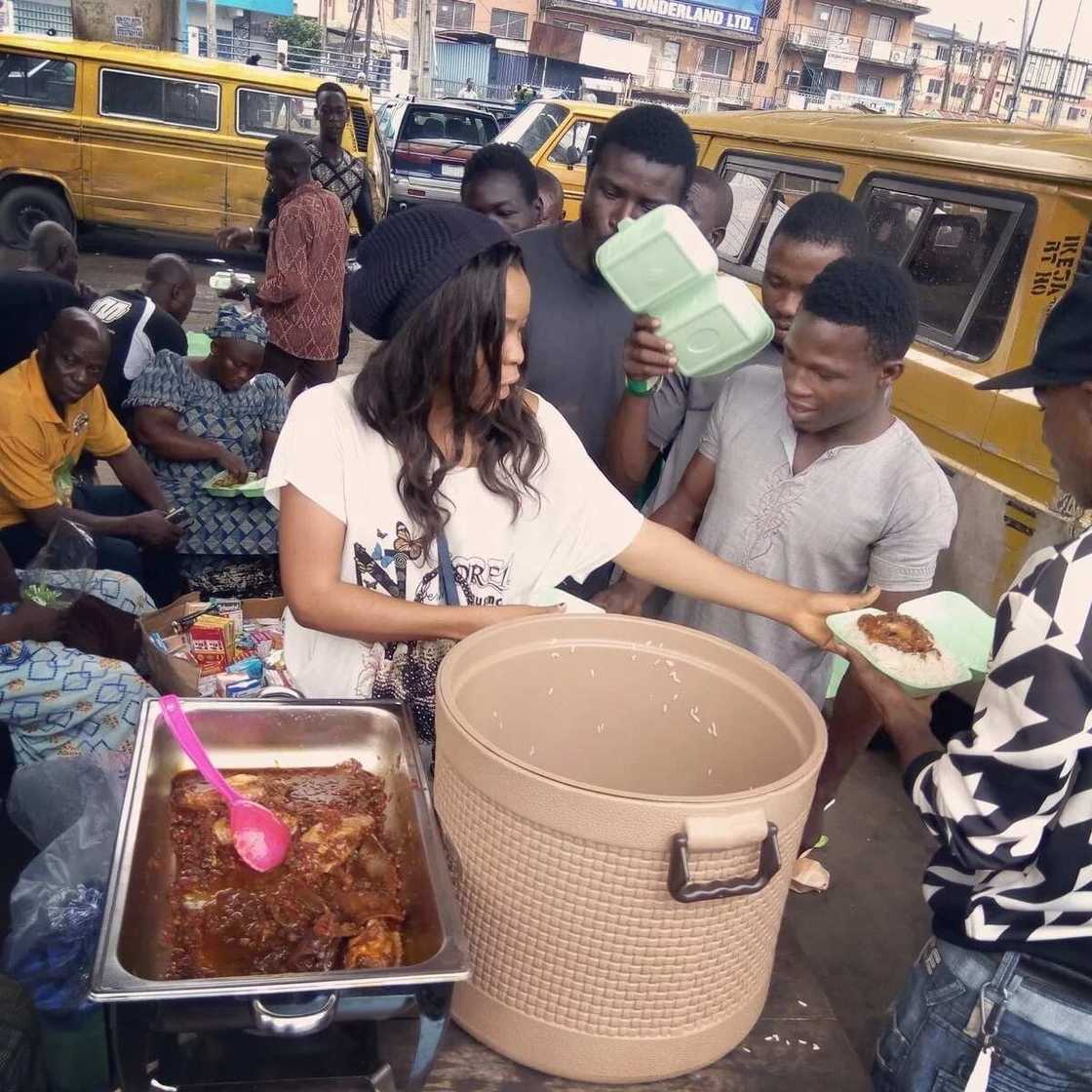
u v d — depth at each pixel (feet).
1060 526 9.16
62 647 7.02
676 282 5.56
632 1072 3.50
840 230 6.68
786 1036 4.00
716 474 6.56
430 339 4.14
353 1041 3.48
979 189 11.15
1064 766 3.42
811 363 5.42
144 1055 3.07
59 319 8.41
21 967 4.83
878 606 6.07
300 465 4.41
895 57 132.16
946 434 10.83
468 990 3.60
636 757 4.38
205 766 4.11
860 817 10.39
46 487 8.81
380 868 3.87
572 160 31.24
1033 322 10.12
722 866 3.10
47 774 5.77
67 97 31.73
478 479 4.62
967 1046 4.19
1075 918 3.75
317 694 4.89
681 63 123.85
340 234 15.34
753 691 4.05
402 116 40.78
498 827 3.28
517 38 122.93
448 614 4.44
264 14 110.42
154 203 32.99
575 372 7.47
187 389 10.82
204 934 3.55
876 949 8.69
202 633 7.99
